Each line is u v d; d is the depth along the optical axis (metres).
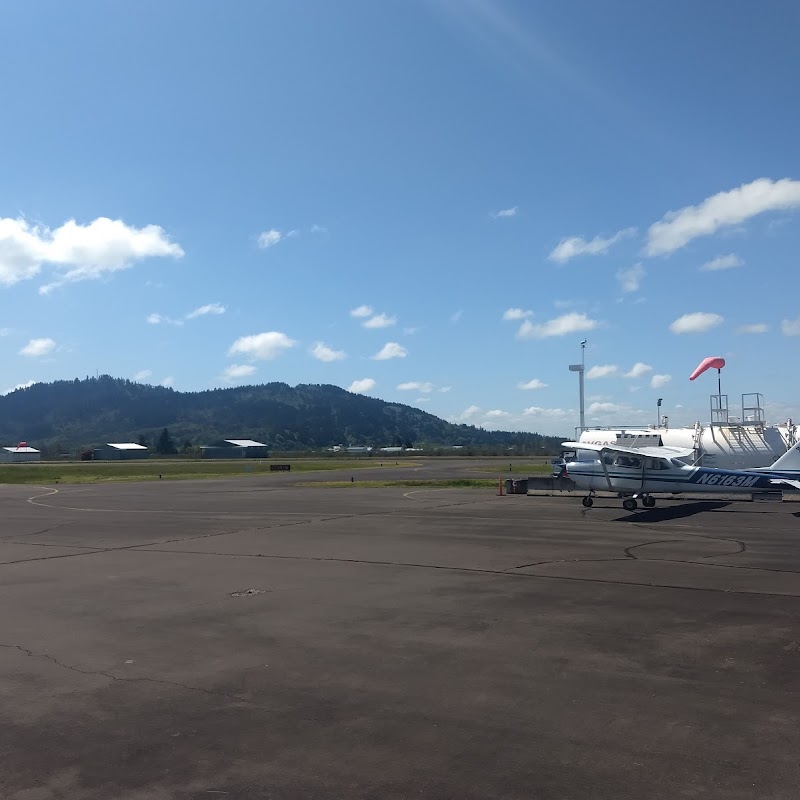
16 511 27.53
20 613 10.07
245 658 7.72
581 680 6.82
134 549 16.64
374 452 179.25
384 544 16.98
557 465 37.72
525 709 6.05
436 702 6.26
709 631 8.66
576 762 4.99
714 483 25.16
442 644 8.20
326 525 21.34
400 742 5.38
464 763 5.00
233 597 11.07
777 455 32.69
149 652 7.99
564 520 22.14
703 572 12.82
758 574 12.59
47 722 5.88
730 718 5.80
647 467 25.62
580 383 44.56
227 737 5.52
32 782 4.79
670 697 6.32
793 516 22.88
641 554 15.00
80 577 12.98
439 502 29.97
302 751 5.24
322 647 8.13
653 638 8.35
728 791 4.54
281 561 14.60
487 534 18.69
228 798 4.54
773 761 4.98
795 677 6.87
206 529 20.64
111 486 47.16
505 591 11.30
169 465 96.56
